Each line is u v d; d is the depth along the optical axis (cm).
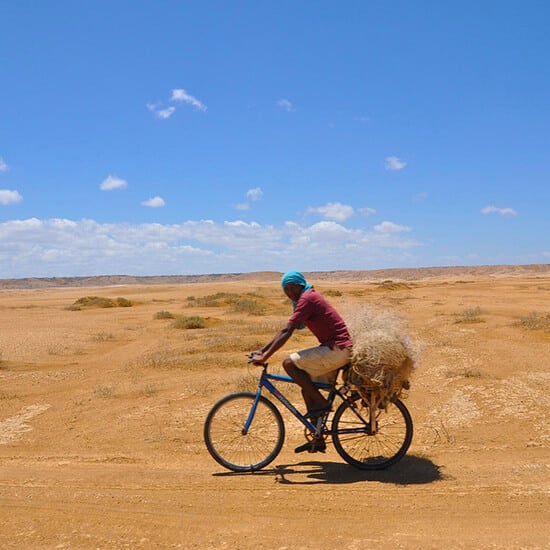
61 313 3269
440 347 1429
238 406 724
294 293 662
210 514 520
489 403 908
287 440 773
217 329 2014
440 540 455
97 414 952
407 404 928
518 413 853
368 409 641
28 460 743
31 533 486
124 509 536
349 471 643
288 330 639
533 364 1167
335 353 630
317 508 529
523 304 2875
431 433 787
